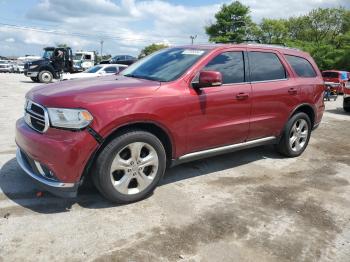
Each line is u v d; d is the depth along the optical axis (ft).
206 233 11.32
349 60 157.89
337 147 23.32
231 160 18.83
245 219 12.37
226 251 10.44
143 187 13.14
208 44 16.80
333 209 13.57
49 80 76.69
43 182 11.71
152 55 17.31
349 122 34.60
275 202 13.91
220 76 13.44
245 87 16.03
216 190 14.73
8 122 26.43
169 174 16.22
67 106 11.41
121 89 12.54
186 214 12.48
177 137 13.71
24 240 10.42
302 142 20.22
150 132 13.37
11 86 60.75
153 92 12.91
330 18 199.41
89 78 15.26
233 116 15.62
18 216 11.75
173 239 10.87
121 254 10.00
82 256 9.82
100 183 12.14
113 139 12.08
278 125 18.17
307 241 11.21
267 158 19.54
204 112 14.35
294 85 18.51
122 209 12.59
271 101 17.29
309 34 204.64
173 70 14.60
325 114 40.11
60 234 10.82
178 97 13.44
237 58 16.19
